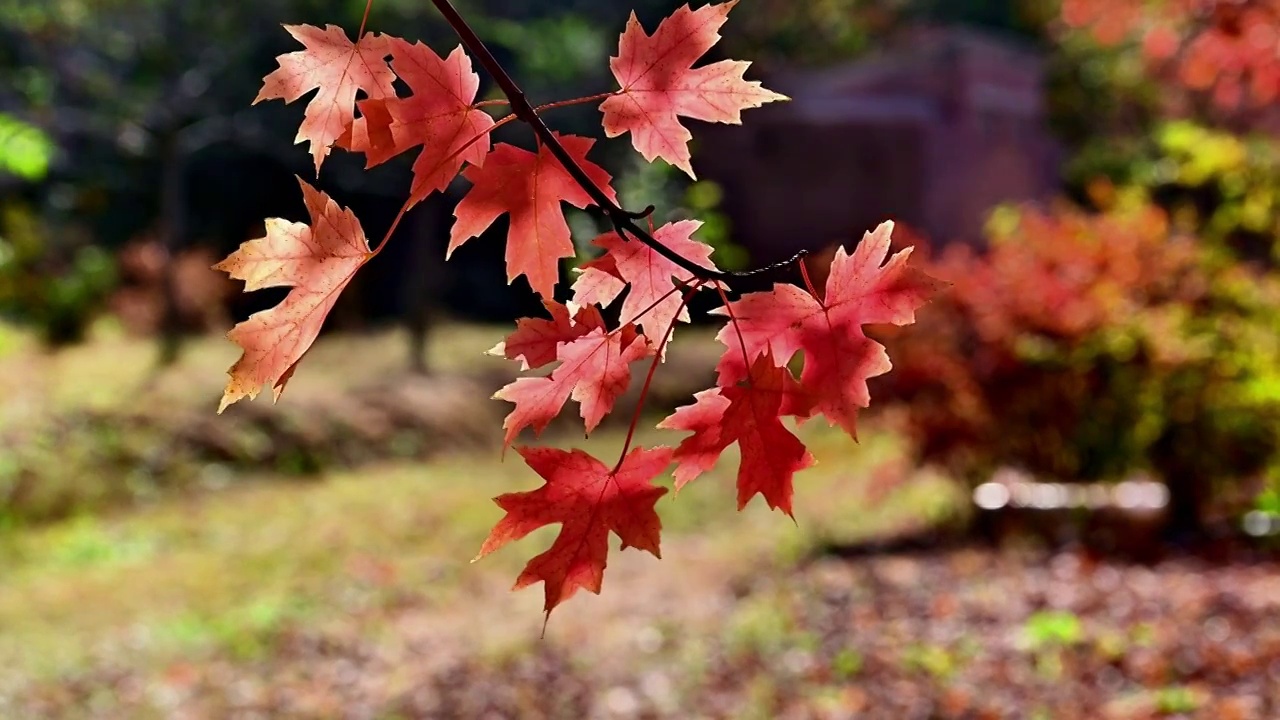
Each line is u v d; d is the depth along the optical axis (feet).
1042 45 73.87
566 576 4.09
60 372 50.08
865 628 23.04
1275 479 29.48
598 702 21.13
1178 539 27.86
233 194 70.18
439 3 3.84
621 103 4.03
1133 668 19.42
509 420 4.14
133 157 68.18
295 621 27.25
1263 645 19.54
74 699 22.26
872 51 72.38
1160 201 37.55
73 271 65.10
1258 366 28.50
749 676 21.43
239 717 21.44
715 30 4.03
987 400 29.60
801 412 3.98
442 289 68.85
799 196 70.28
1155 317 28.71
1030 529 29.14
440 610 28.48
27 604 29.14
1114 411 29.14
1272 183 29.63
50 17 50.90
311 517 37.88
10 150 22.43
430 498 40.01
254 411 45.78
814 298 4.02
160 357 54.29
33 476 38.78
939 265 30.81
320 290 3.58
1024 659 20.47
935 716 18.66
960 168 70.38
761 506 36.76
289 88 3.74
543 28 57.47
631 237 4.21
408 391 50.98
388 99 3.79
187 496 41.11
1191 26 24.99
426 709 21.52
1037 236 30.83
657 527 4.09
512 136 42.06
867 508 34.40
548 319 4.13
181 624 27.14
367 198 68.95
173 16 57.72
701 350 54.34
